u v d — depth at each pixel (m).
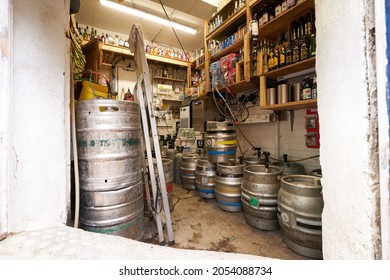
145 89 1.44
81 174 1.11
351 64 0.42
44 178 0.72
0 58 0.57
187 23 3.49
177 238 1.53
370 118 0.39
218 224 1.75
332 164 0.49
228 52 2.62
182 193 2.63
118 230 1.13
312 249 1.22
